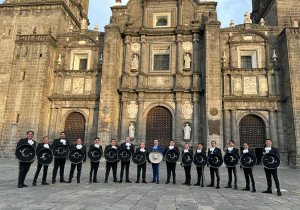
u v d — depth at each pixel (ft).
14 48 122.11
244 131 110.83
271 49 116.26
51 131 117.39
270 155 45.60
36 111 112.88
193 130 110.32
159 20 127.65
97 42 125.70
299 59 106.11
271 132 107.76
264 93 112.16
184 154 54.29
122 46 124.36
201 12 123.44
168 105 114.52
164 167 89.15
